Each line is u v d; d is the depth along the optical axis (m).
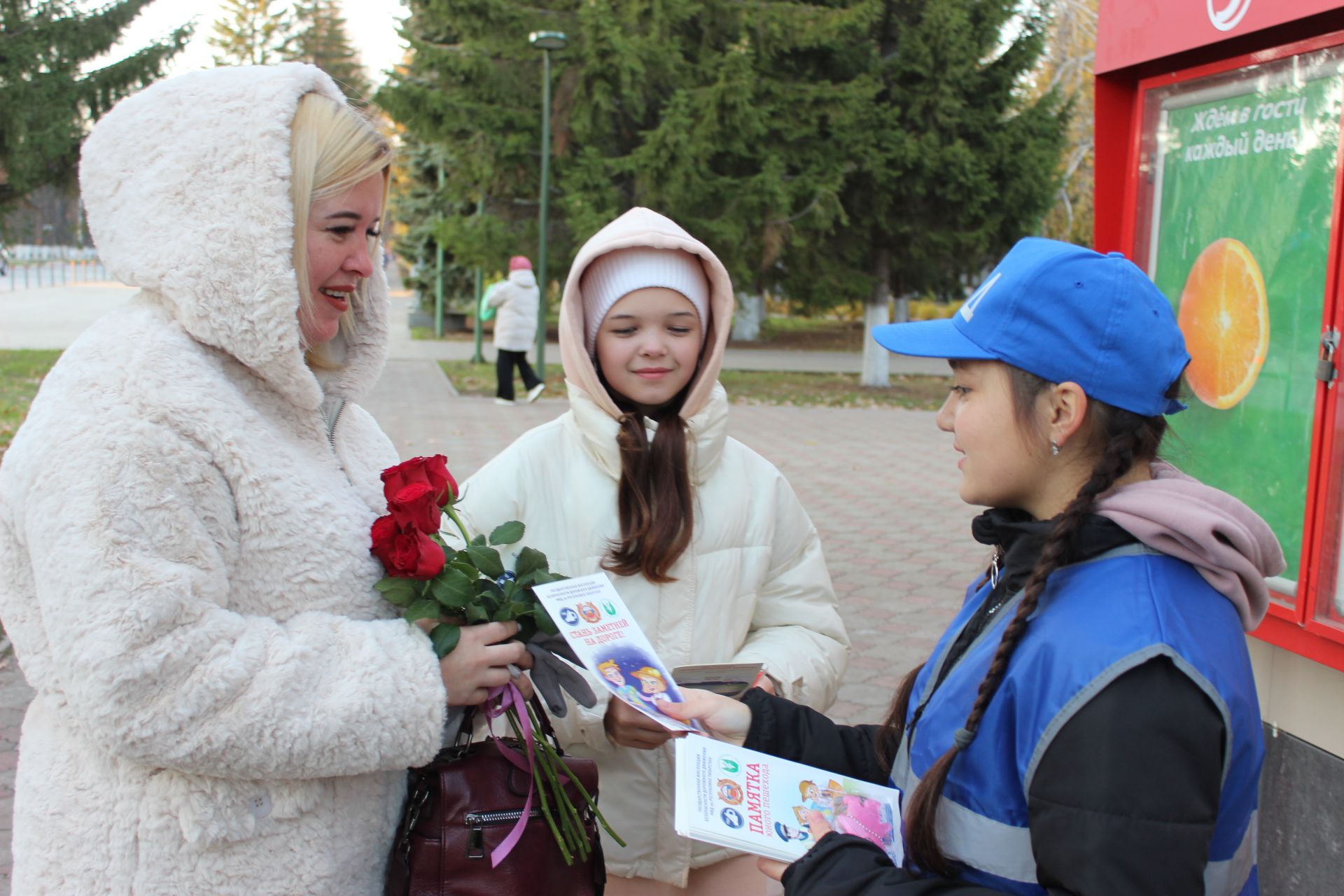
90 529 1.31
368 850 1.59
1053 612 1.27
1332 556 2.21
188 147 1.43
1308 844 2.37
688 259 2.15
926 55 15.91
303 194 1.50
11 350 19.22
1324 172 2.23
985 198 16.36
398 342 24.95
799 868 1.36
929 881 1.28
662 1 15.47
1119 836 1.12
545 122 15.31
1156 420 1.36
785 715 1.79
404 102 16.03
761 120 15.68
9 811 3.42
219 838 1.42
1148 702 1.15
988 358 1.36
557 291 21.89
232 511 1.44
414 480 1.64
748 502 2.21
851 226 17.17
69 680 1.32
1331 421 2.20
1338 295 2.17
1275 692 2.46
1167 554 1.26
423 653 1.51
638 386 2.13
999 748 1.27
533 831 1.64
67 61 19.98
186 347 1.46
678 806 1.44
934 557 6.92
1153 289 1.35
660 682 1.68
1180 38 2.51
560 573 2.13
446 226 17.50
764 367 21.75
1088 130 20.19
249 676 1.37
